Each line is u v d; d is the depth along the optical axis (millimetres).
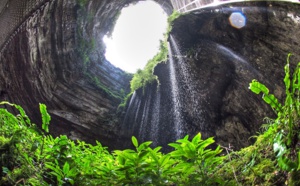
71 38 14312
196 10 11266
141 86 15430
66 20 13398
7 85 11336
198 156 1724
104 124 14797
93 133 14352
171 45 12680
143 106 15125
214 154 1747
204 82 12328
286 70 1445
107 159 2193
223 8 9938
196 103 13008
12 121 2131
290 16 7711
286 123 1459
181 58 12617
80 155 2107
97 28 19078
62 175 1850
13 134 1998
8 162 1799
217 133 12461
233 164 1805
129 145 14984
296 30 7715
